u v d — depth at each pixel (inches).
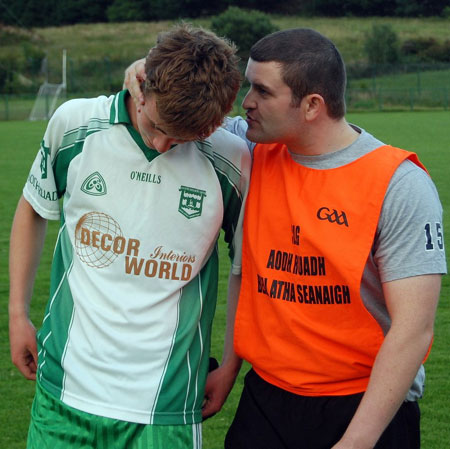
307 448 105.8
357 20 2947.8
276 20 2955.2
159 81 89.7
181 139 94.2
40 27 3006.9
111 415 101.7
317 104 97.1
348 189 97.3
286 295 102.0
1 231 415.8
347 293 98.0
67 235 107.5
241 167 107.2
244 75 101.1
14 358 113.8
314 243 97.8
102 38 2755.9
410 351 92.8
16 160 779.4
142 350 102.3
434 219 94.6
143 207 103.0
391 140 939.3
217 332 243.9
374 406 92.6
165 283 104.2
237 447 111.1
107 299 102.8
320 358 101.4
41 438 105.7
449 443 169.5
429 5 2955.2
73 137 104.9
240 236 110.1
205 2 3009.4
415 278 93.4
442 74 1914.4
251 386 111.0
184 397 105.0
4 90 2031.3
